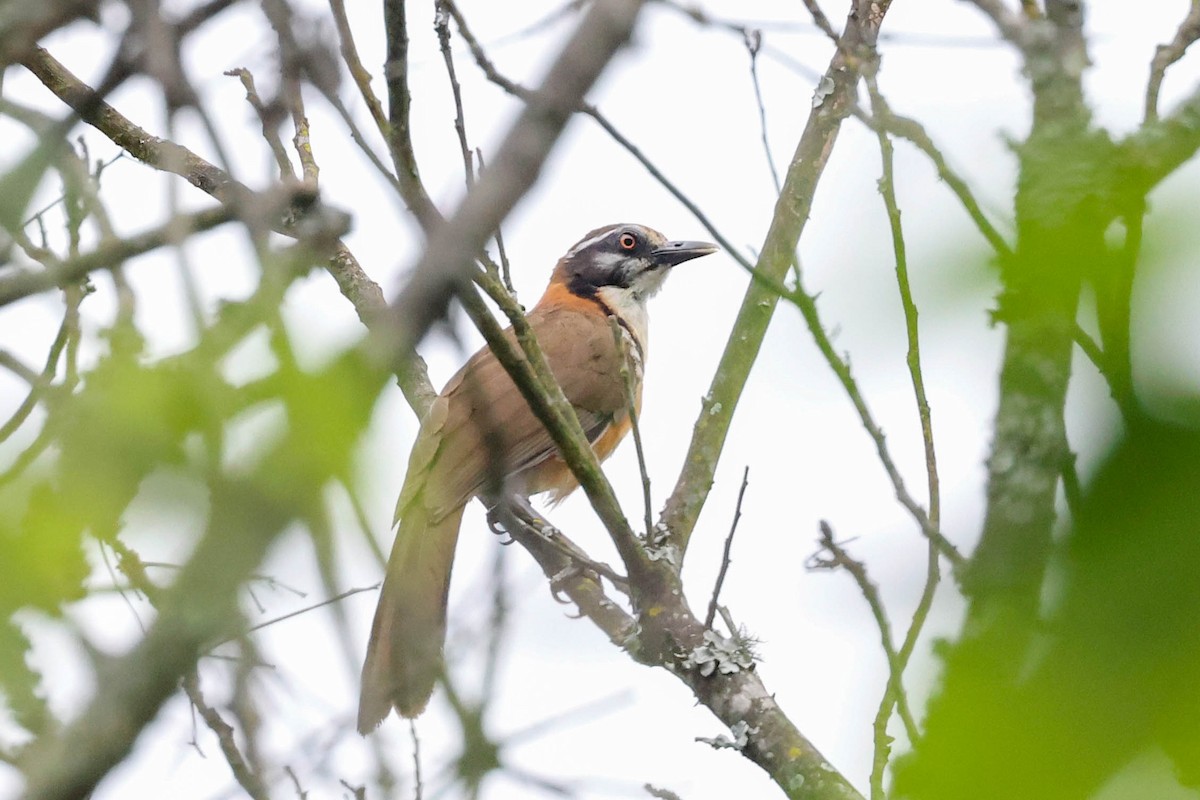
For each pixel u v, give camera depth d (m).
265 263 4.95
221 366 4.43
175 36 5.84
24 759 5.22
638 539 8.81
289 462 4.21
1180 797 3.01
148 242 6.44
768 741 8.20
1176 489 2.88
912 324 3.40
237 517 4.31
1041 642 3.19
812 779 8.00
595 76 5.38
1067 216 3.37
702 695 8.52
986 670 3.42
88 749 4.68
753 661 8.56
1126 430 2.93
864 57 7.30
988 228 3.36
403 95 6.52
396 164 6.58
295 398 4.23
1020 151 3.89
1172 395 2.88
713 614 8.64
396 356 4.57
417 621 9.31
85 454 4.42
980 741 3.22
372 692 8.71
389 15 6.60
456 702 6.30
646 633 8.77
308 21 7.46
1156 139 3.81
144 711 4.70
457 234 5.15
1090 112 4.04
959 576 5.40
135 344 5.95
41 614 4.73
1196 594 2.89
